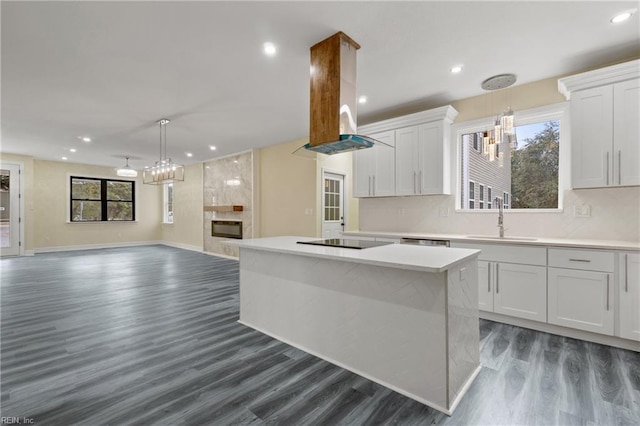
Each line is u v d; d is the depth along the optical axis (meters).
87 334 2.81
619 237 2.91
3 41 2.56
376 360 2.06
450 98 3.84
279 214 6.44
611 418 1.68
